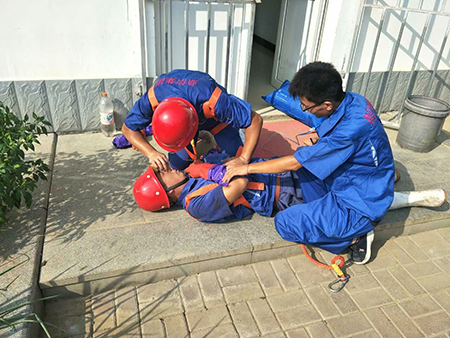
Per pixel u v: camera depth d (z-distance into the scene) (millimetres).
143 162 3488
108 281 2352
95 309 2277
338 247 2623
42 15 3398
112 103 3883
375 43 4180
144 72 3822
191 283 2486
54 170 3268
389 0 4277
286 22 5039
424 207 3107
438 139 4367
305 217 2527
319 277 2600
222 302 2371
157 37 3816
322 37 4395
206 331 2188
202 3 3793
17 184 2510
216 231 2678
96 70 3758
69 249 2432
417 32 4613
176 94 2484
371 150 2312
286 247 2689
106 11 3529
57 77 3680
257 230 2719
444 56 4984
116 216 2758
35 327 2055
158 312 2283
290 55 5023
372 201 2439
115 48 3707
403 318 2348
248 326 2230
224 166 2639
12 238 2459
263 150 3826
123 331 2164
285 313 2326
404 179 3496
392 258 2820
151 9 3611
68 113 3820
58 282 2225
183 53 4000
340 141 2217
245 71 4230
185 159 3062
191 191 2709
